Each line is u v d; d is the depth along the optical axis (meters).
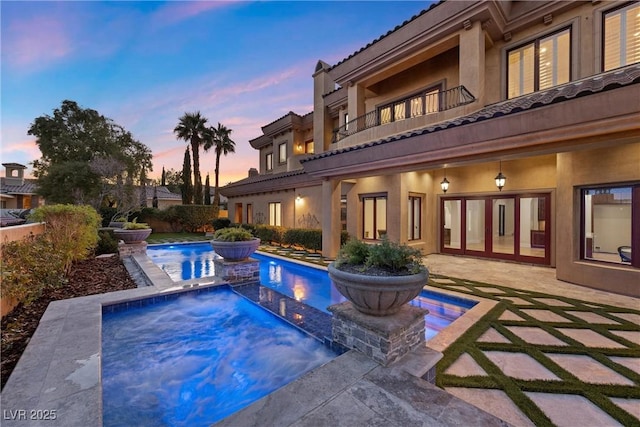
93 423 2.23
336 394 2.61
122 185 17.66
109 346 4.32
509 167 9.96
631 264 5.98
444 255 11.66
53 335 3.82
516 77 8.49
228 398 3.26
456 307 5.72
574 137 4.81
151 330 4.86
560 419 2.39
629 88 4.14
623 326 4.27
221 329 4.95
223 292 6.69
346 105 13.80
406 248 3.59
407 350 3.31
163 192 35.94
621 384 2.86
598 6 7.13
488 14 7.80
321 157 9.43
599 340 3.84
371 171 8.69
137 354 4.13
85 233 8.38
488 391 2.79
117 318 5.25
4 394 2.55
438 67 10.00
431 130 6.42
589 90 4.40
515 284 6.87
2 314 4.40
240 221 21.00
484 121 5.62
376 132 10.27
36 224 6.43
